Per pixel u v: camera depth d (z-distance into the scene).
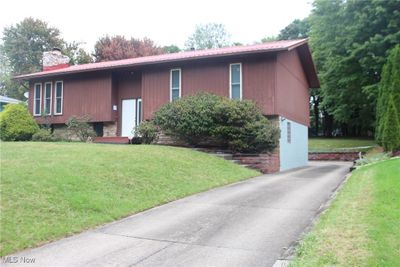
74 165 9.23
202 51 19.88
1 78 45.09
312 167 19.84
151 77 19.20
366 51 25.05
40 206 6.54
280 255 5.00
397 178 8.91
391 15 24.20
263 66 16.73
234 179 11.85
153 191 8.78
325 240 5.08
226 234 5.97
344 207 6.86
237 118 15.02
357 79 26.20
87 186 7.97
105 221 6.67
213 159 13.82
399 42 23.44
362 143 31.33
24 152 10.70
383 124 17.42
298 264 4.39
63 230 5.95
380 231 5.14
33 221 5.99
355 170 13.32
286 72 18.56
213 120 15.48
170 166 11.24
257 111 15.48
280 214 7.20
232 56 16.97
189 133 15.88
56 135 20.95
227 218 6.95
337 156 27.55
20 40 44.69
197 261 4.82
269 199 8.69
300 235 5.84
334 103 29.92
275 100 16.44
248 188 10.30
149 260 4.88
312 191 9.80
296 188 10.32
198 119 15.55
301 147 22.19
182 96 18.02
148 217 7.08
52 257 4.98
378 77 26.05
